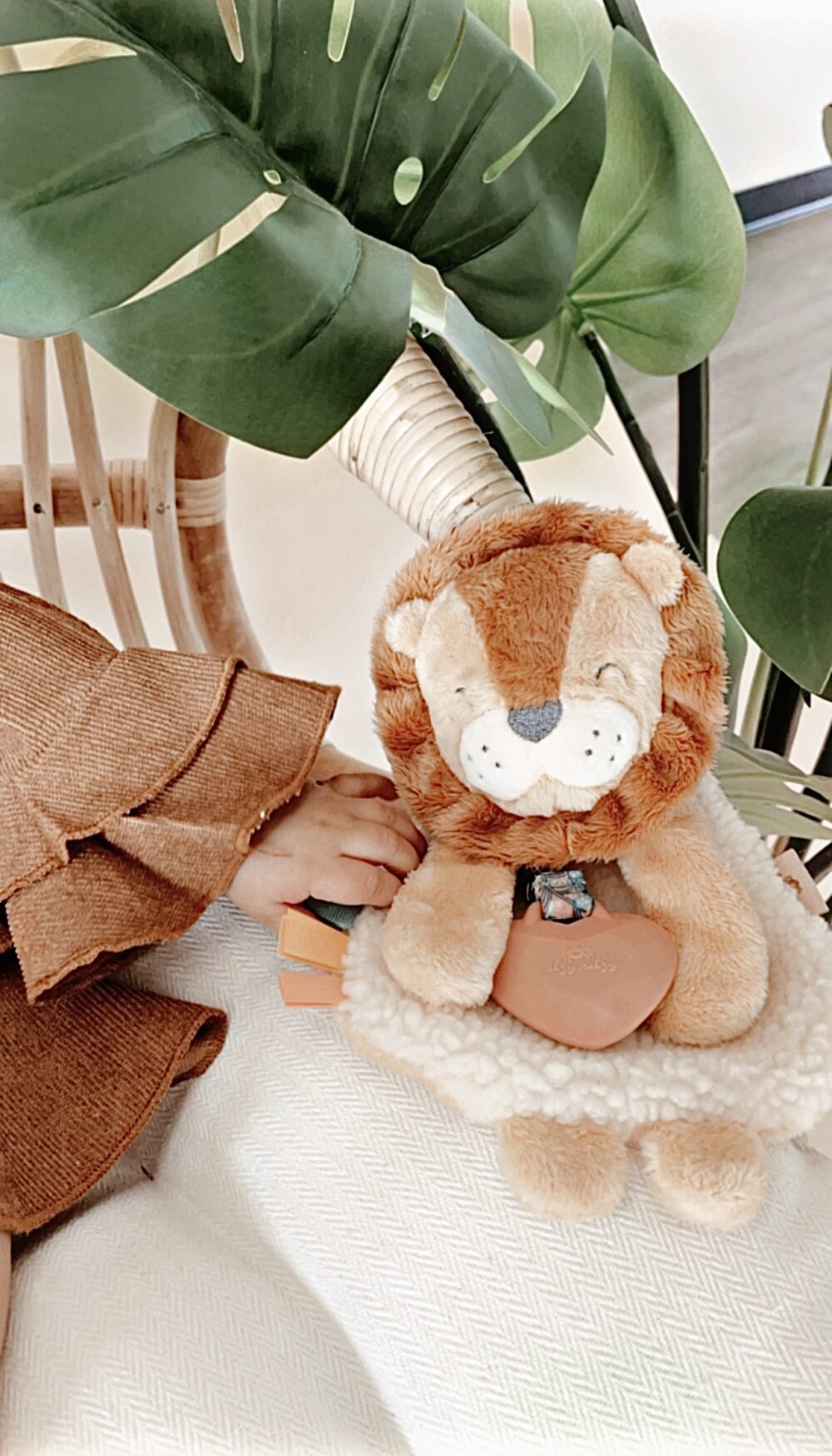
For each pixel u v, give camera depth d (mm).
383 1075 558
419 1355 510
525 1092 513
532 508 551
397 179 648
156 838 571
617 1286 500
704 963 536
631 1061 521
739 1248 505
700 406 836
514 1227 513
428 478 592
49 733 568
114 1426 487
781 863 697
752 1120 521
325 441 496
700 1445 479
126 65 493
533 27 743
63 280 459
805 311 1309
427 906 544
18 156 458
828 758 944
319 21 534
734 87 1192
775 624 653
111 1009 596
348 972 556
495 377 533
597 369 835
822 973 547
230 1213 565
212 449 869
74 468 869
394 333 503
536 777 532
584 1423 489
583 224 753
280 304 491
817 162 1285
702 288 765
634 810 545
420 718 556
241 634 987
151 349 480
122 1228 551
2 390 924
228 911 642
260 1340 516
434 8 555
